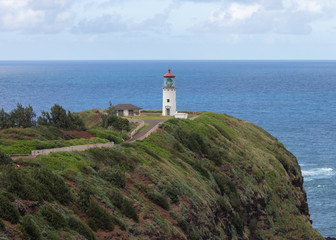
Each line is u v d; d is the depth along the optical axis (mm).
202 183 53875
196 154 63312
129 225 34750
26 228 26391
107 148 48062
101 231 32188
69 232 28969
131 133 66875
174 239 37656
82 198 33500
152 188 42625
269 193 66562
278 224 63562
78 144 49969
